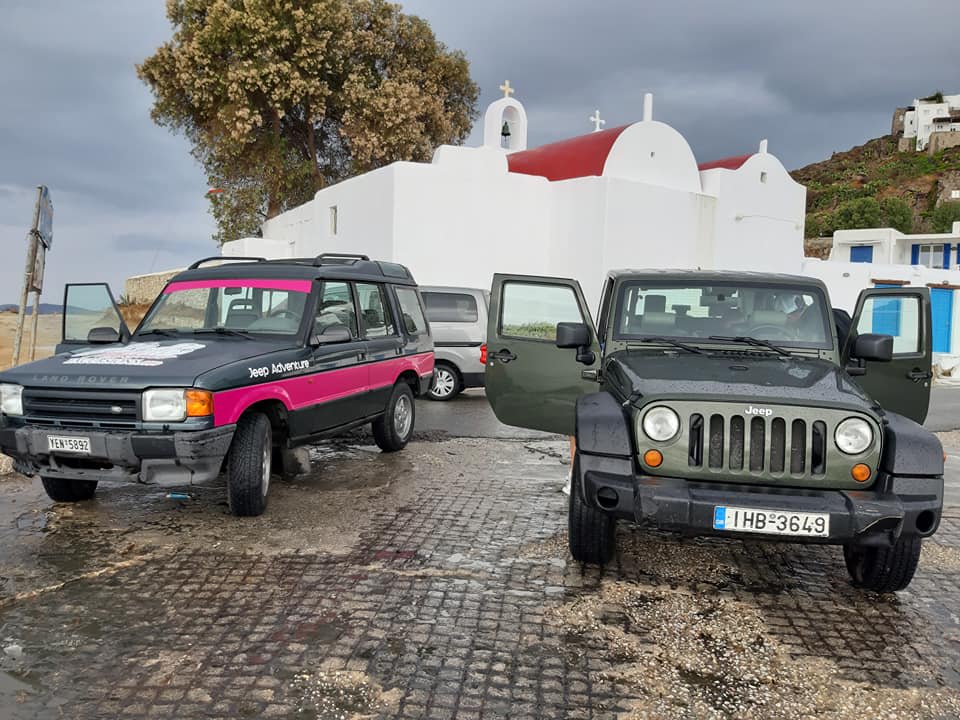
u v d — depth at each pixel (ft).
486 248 61.26
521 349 18.13
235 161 97.35
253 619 12.51
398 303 26.68
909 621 13.21
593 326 17.35
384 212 58.49
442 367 39.52
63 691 10.19
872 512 12.01
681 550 16.49
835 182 381.40
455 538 16.89
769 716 10.05
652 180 66.44
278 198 98.78
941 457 12.46
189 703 9.95
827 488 12.73
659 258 64.85
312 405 20.25
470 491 21.13
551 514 19.04
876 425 12.69
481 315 40.09
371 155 94.73
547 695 10.39
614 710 10.08
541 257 64.69
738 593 14.24
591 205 61.41
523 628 12.44
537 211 64.03
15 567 14.62
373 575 14.55
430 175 58.23
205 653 11.31
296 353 19.69
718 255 69.92
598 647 11.86
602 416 13.69
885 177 365.40
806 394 13.16
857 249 130.62
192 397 16.14
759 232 73.61
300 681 10.57
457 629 12.33
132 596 13.34
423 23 104.88
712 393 13.10
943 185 325.21
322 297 21.62
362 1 98.94
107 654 11.23
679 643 12.09
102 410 16.30
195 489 20.30
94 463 16.96
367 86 97.81
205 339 20.16
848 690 10.77
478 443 28.43
